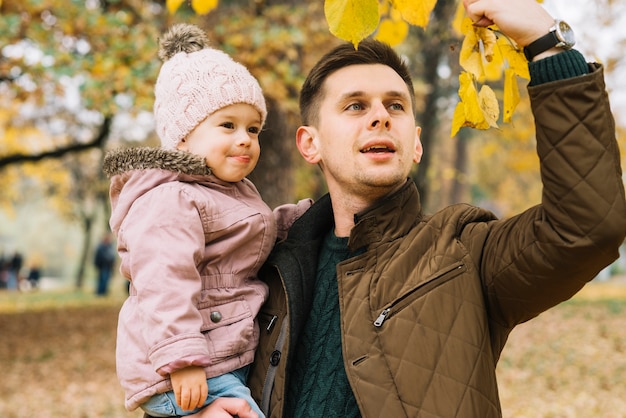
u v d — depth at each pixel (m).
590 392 7.85
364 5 1.86
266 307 2.25
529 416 7.11
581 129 1.65
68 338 13.13
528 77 1.97
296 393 2.04
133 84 8.32
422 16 2.25
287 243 2.29
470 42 1.96
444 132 22.02
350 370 1.89
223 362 2.09
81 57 8.85
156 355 1.99
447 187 29.38
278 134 8.83
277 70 8.73
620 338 10.49
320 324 2.09
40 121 16.78
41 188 33.56
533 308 1.86
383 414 1.82
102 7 10.70
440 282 1.92
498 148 18.98
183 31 2.52
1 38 8.80
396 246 2.04
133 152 2.23
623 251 22.22
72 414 7.76
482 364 1.84
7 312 18.23
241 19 9.49
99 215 43.25
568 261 1.69
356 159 2.07
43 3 9.15
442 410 1.79
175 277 2.07
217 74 2.36
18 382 9.36
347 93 2.11
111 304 20.59
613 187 1.63
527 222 1.80
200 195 2.21
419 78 13.95
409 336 1.87
